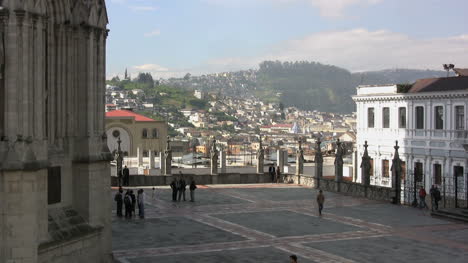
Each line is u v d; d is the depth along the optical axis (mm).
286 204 50344
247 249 31938
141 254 30266
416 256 30734
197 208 47344
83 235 25922
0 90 21938
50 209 25250
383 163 78938
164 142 138875
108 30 28141
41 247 22734
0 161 21547
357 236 36094
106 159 27688
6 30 21703
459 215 42062
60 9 26062
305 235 36219
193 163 102500
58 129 26219
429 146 70812
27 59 21953
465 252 31750
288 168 90938
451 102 67812
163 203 50031
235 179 67438
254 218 42625
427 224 40656
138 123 135625
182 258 29531
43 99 23188
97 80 27359
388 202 51781
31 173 21875
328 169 98500
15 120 21719
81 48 26750
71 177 26750
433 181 70250
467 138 65438
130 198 42031
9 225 21641
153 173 88250
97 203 27328
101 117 27672
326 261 29438
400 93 74750
